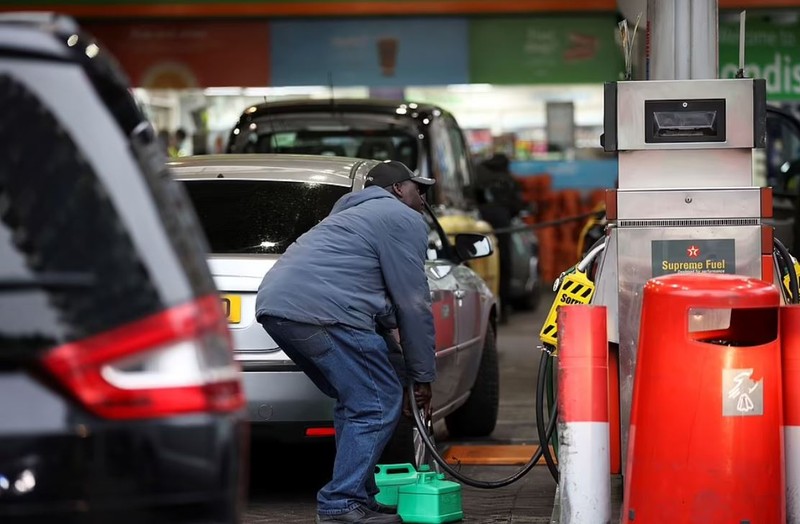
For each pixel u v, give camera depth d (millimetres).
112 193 4707
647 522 7828
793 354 8297
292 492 11039
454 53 30609
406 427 10359
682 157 9570
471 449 12859
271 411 9781
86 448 4633
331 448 13086
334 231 9328
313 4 30141
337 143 17281
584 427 8203
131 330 4676
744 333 8406
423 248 9375
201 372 4758
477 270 18891
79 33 4832
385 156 17094
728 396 7656
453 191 18109
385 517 9391
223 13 30141
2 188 4668
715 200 9352
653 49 10875
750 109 9469
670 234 9383
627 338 9461
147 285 4703
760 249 9344
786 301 9562
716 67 10852
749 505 7691
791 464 8305
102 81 4785
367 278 9266
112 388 4652
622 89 9500
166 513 4711
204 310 4824
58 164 4691
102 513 4645
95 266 4680
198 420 4742
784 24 30281
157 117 30750
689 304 7664
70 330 4645
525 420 14695
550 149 32812
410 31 30578
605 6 30000
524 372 18703
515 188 26781
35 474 4609
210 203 10805
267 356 9781
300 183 10977
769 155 29234
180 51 30562
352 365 9234
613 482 10875
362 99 17953
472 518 10008
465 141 20266
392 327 9609
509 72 30656
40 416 4621
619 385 9609
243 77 30578
